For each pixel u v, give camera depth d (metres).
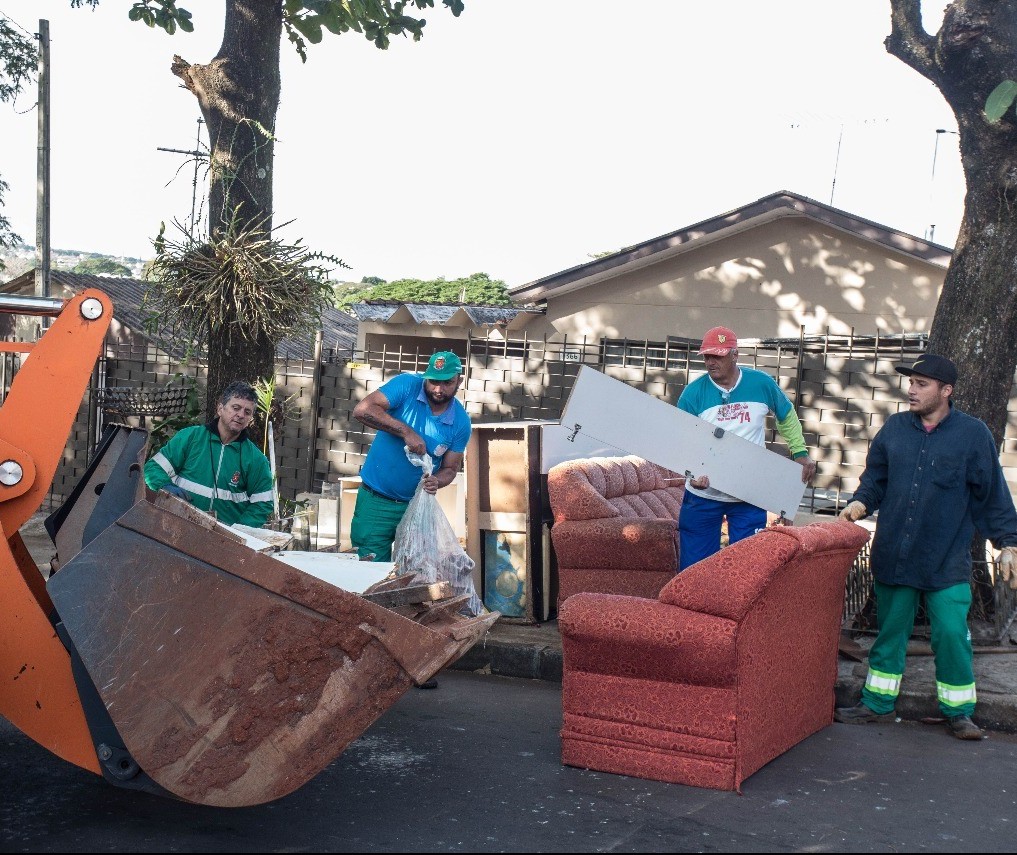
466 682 6.12
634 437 5.85
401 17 8.51
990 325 6.47
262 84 7.88
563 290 17.62
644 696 4.47
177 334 7.93
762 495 5.89
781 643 4.74
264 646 3.55
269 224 7.90
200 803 3.53
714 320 17.16
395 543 5.83
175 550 3.62
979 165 6.44
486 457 7.10
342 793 4.23
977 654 6.23
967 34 6.23
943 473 5.20
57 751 3.68
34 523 10.16
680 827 3.96
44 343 3.84
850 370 8.62
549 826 3.94
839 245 16.48
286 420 10.04
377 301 18.45
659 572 6.46
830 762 4.78
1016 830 4.06
